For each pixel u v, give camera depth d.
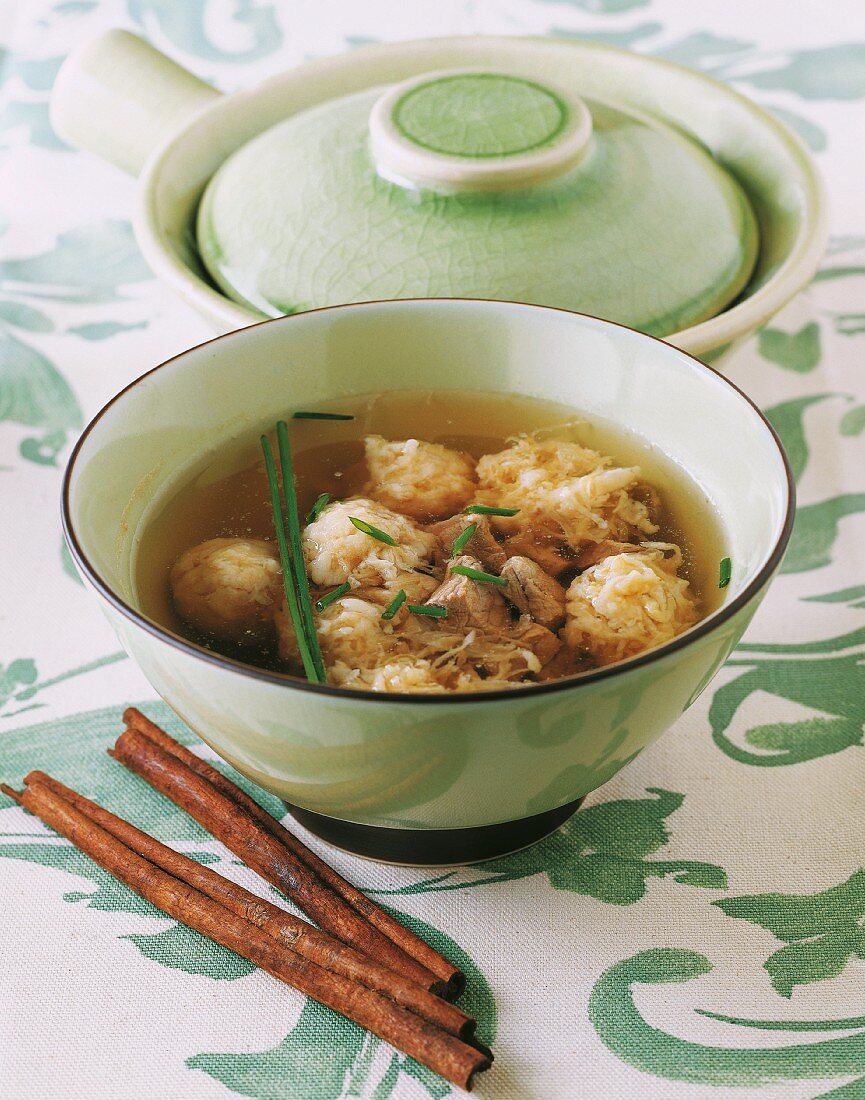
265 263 0.53
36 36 0.79
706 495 0.47
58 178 0.69
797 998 0.43
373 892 0.45
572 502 0.47
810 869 0.46
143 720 0.48
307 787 0.42
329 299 0.52
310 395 0.48
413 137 0.53
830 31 0.79
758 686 0.50
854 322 0.62
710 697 0.50
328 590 0.46
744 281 0.54
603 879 0.45
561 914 0.45
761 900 0.45
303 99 0.60
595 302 0.52
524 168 0.52
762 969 0.44
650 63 0.60
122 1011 0.43
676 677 0.40
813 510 0.55
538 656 0.44
